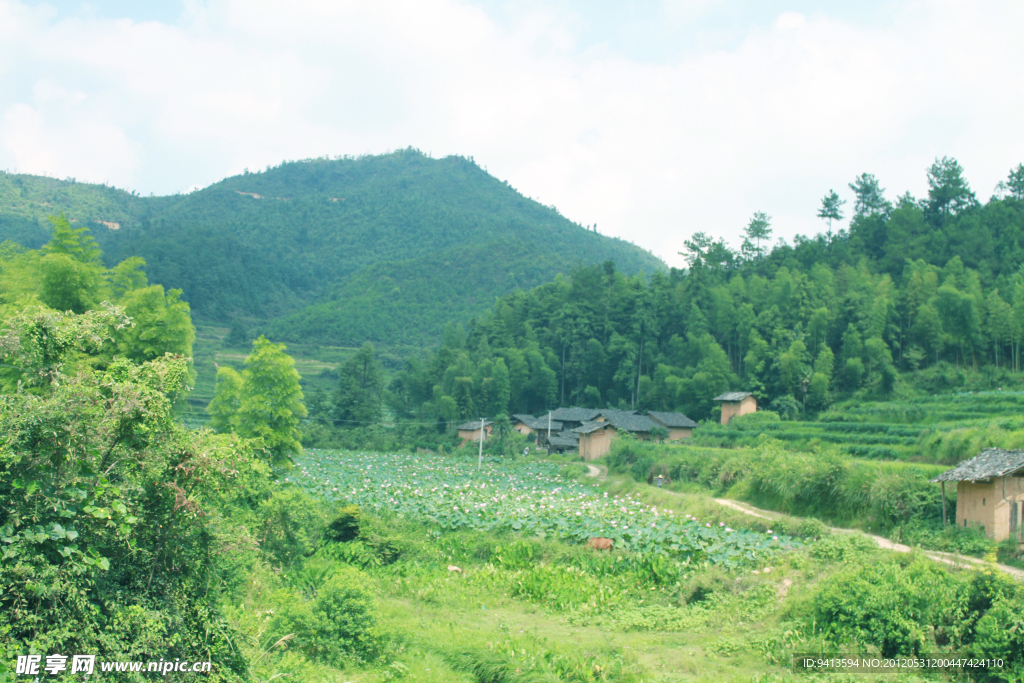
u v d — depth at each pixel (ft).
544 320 366.63
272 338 582.76
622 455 193.98
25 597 27.81
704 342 285.43
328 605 46.75
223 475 35.68
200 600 35.37
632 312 330.54
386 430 307.99
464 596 67.15
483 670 44.39
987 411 186.19
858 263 345.51
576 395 329.52
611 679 44.34
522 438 273.75
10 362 32.96
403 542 86.63
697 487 147.54
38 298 104.42
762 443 176.04
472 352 355.97
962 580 48.24
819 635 49.06
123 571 32.42
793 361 247.50
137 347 112.57
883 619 47.32
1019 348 248.11
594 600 63.87
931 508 92.27
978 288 270.67
